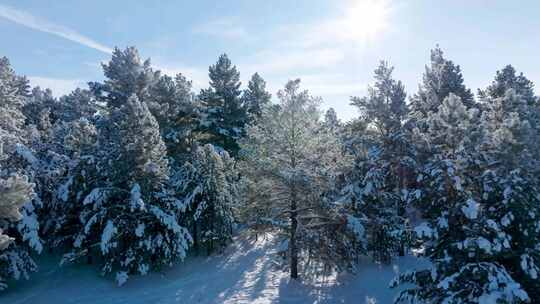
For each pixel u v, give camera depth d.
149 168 22.59
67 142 26.80
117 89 37.12
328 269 21.02
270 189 20.56
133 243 22.14
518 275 12.42
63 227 25.08
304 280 21.19
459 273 12.16
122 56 37.41
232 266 25.03
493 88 35.94
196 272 24.28
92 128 27.36
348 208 22.17
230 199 28.08
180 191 27.45
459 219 13.45
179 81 41.97
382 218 23.02
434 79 40.47
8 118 25.52
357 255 23.44
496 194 12.86
